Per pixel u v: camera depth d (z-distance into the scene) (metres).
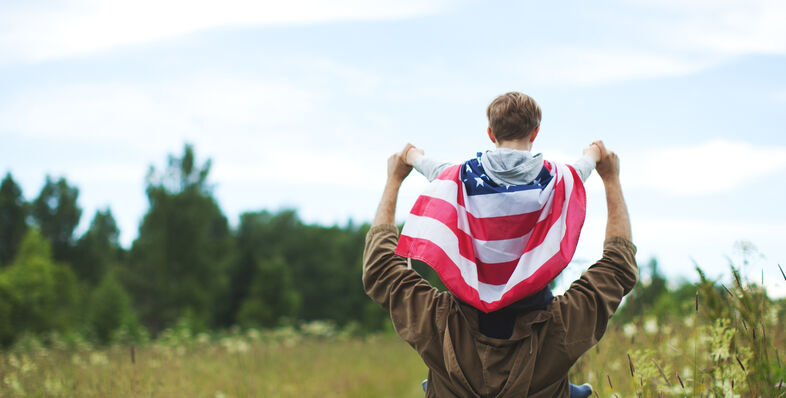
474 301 2.03
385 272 2.32
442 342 2.18
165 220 50.91
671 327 4.05
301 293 70.56
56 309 35.06
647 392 2.82
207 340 11.09
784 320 3.25
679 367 3.57
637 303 4.47
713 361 2.76
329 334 15.32
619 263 2.27
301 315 69.50
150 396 5.09
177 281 50.66
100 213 79.38
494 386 2.09
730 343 2.73
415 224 2.17
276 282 53.84
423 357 2.21
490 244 2.08
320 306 70.44
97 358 6.54
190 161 52.31
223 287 56.97
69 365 6.10
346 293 71.12
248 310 51.56
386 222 2.44
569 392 2.27
